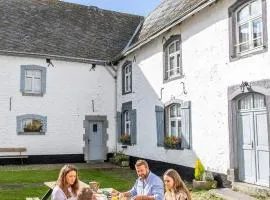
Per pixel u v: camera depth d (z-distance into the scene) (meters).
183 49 12.55
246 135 9.68
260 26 9.43
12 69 16.48
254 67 9.24
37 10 19.23
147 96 15.03
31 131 16.67
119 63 18.25
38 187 10.63
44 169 14.98
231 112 9.97
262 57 9.00
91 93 18.00
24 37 17.41
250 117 9.56
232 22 10.14
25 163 16.48
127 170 15.09
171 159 12.95
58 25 18.95
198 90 11.57
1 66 16.30
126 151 16.91
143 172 5.78
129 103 16.81
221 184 10.29
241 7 10.02
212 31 11.00
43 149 16.84
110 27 20.25
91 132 17.94
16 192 9.80
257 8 9.54
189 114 11.95
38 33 17.97
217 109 10.62
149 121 14.76
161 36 14.00
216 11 10.85
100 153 18.05
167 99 13.43
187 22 12.38
